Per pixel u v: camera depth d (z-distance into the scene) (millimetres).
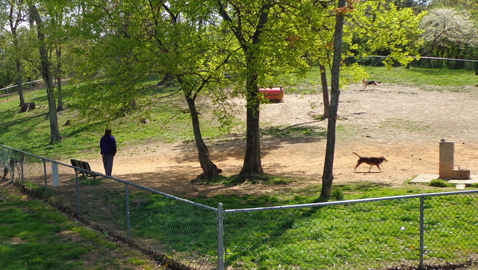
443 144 13672
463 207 9906
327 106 29781
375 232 8375
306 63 15820
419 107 30547
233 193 13688
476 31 50500
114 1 14672
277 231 8508
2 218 10961
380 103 32719
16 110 46562
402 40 15922
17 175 16375
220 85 15062
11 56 30906
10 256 7879
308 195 12734
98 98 13875
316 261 7023
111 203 10242
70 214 11336
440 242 7820
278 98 36625
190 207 10086
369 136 23797
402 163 17594
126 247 8469
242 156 22172
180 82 14438
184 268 6957
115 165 22672
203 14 12977
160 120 33344
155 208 9625
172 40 13062
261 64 13594
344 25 16109
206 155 16875
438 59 50844
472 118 26375
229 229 8680
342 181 14711
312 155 20969
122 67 13727
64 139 31578
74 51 14312
